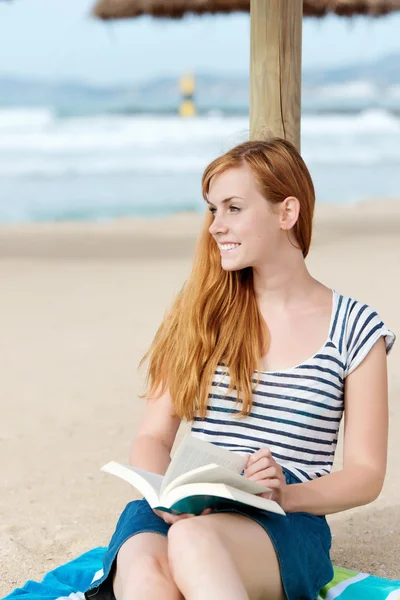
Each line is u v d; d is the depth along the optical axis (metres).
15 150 39.44
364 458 3.43
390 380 7.74
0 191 29.83
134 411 7.09
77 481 5.64
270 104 5.22
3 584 4.29
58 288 12.88
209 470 3.02
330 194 29.27
